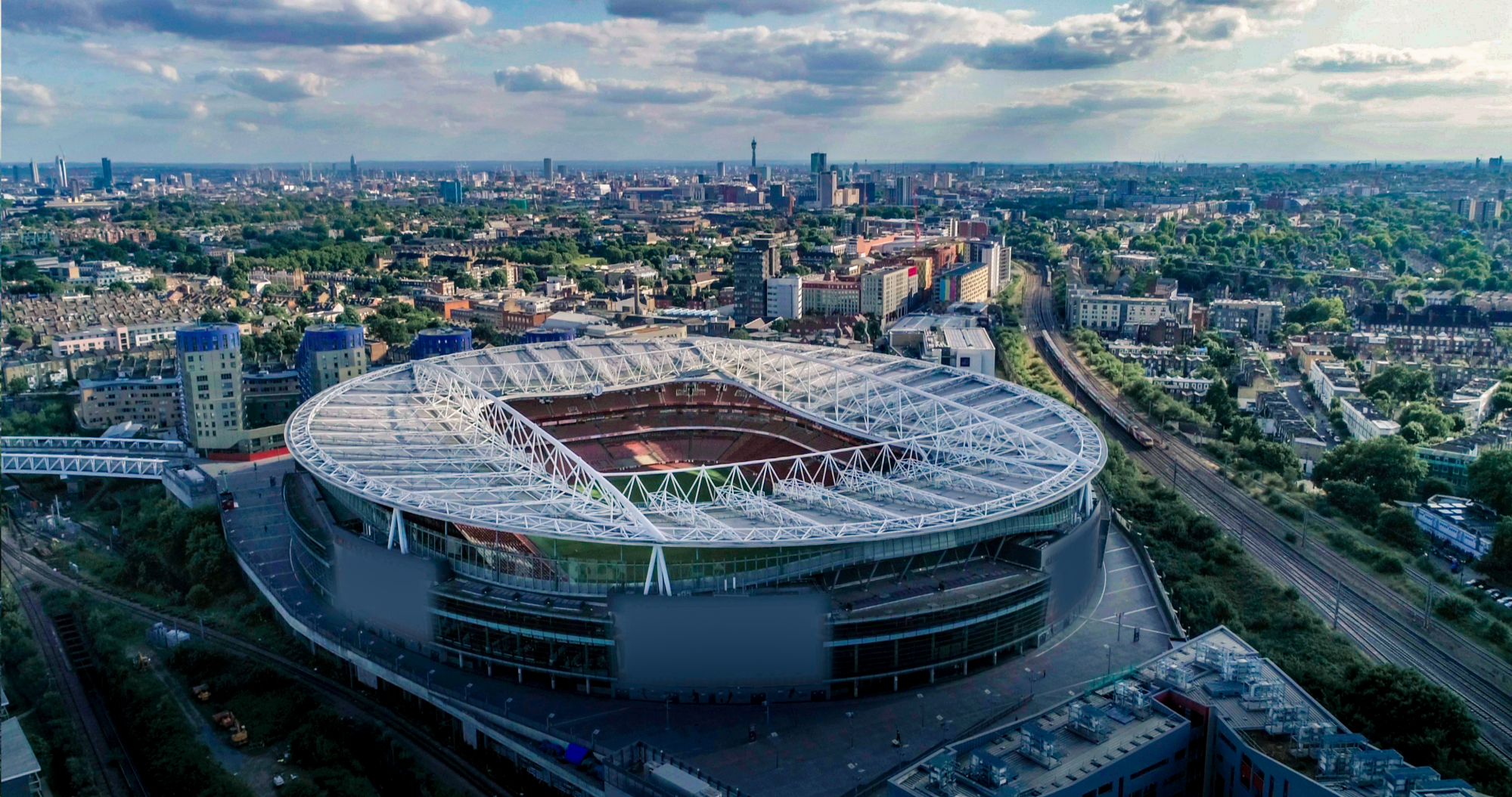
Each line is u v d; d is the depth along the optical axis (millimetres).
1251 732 189250
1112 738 188625
